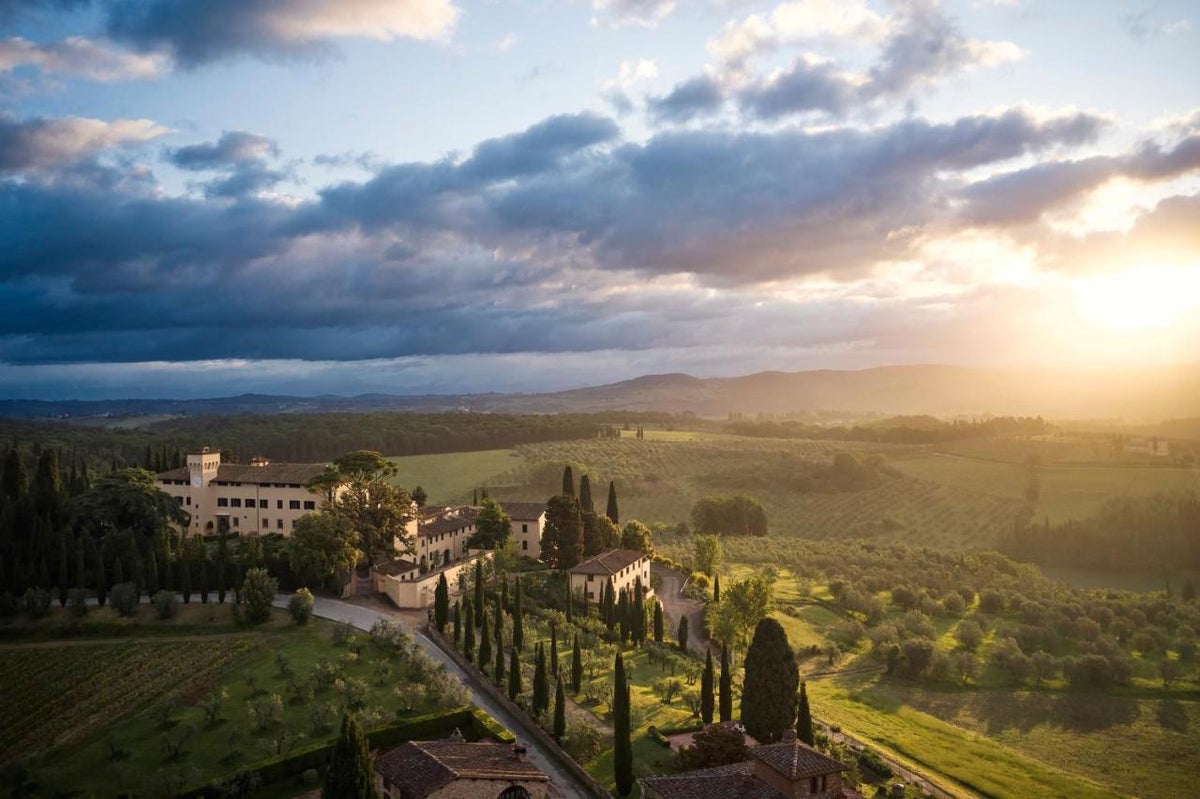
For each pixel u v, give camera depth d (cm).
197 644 11306
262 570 12512
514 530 18062
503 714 9481
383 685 9975
